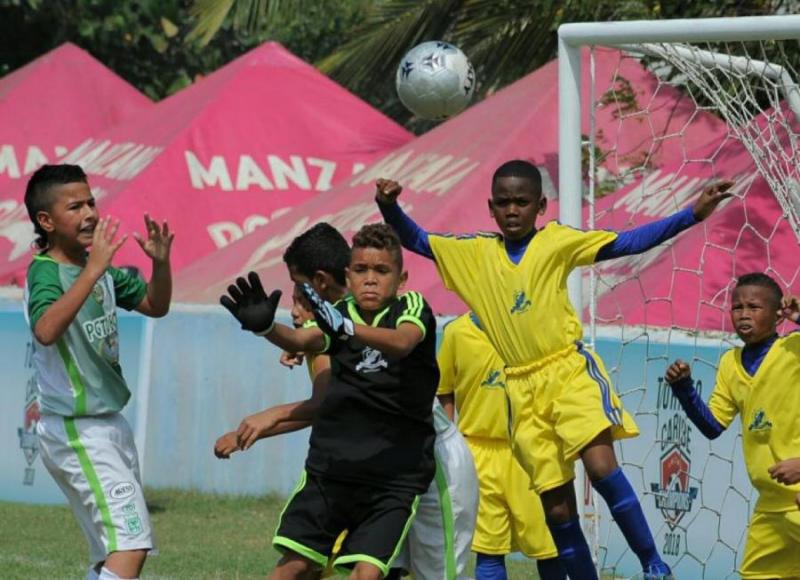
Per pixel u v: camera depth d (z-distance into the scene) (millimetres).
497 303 22000
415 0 57688
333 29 81312
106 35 79875
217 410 42031
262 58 59250
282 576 18438
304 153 56281
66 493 19891
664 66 46719
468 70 28734
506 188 21812
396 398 18297
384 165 50156
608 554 30891
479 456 24750
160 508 39719
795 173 31344
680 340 31766
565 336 21797
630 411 32312
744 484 30141
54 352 19406
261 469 41531
